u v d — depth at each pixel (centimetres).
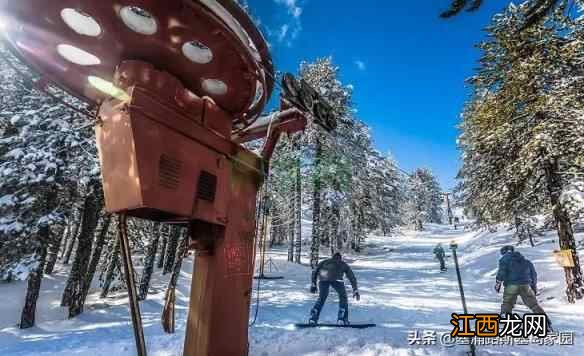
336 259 668
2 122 1043
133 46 277
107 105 289
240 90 330
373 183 2567
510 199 1169
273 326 621
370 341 494
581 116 909
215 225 365
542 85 1044
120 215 281
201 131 326
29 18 247
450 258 2259
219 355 348
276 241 3027
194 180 312
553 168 1043
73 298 927
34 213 943
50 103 985
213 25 251
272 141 463
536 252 1534
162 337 546
